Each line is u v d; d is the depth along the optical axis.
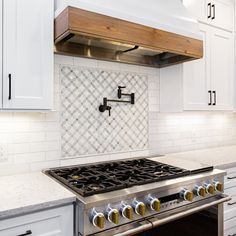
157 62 2.05
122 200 1.13
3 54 1.21
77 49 1.64
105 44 1.65
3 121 1.49
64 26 1.25
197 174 1.51
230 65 2.37
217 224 1.55
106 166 1.67
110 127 1.89
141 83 2.05
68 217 1.11
